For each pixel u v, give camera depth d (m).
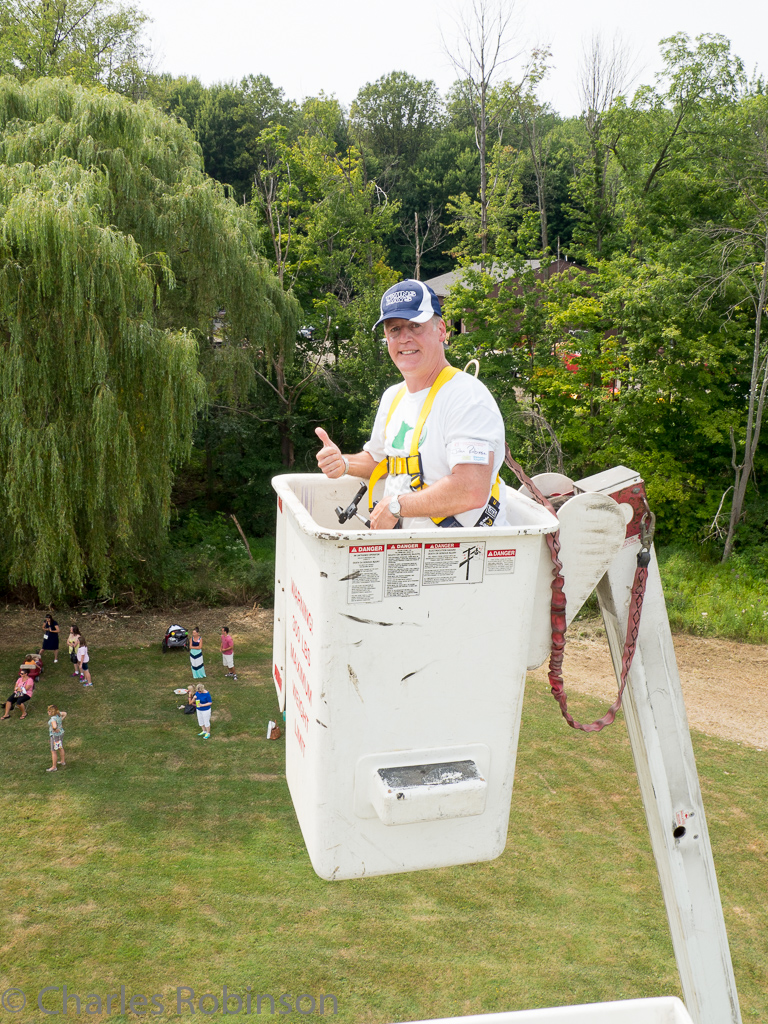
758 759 15.15
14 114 18.41
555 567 1.80
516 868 11.84
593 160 32.44
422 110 69.00
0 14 31.00
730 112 26.55
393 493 2.10
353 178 35.81
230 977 9.46
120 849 11.77
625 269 28.08
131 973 9.41
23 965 9.44
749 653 20.50
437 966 9.84
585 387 26.58
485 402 1.94
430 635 1.68
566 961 10.02
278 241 32.12
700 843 2.41
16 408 15.98
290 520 1.97
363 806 1.73
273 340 26.02
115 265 16.08
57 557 17.27
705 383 25.25
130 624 21.77
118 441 16.89
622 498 2.17
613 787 14.01
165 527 21.48
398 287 2.02
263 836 12.31
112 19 33.72
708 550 25.72
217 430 30.94
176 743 15.15
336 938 10.23
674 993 9.55
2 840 11.85
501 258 28.06
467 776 1.72
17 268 15.64
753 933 10.59
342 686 1.65
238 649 20.50
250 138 60.12
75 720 15.93
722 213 27.42
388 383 30.64
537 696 17.55
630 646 2.17
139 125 19.25
